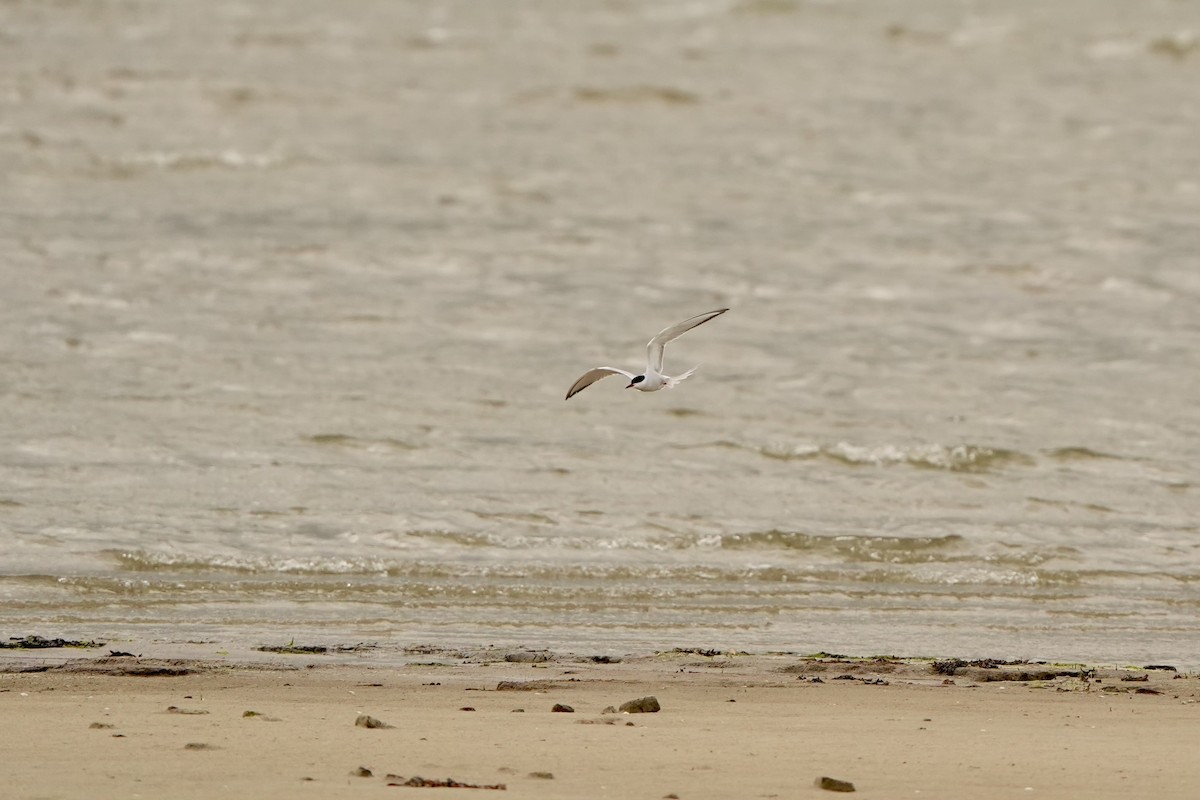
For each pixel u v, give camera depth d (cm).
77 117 5550
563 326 3903
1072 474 3044
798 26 7481
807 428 3272
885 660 1902
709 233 4750
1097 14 7825
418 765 1251
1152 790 1206
